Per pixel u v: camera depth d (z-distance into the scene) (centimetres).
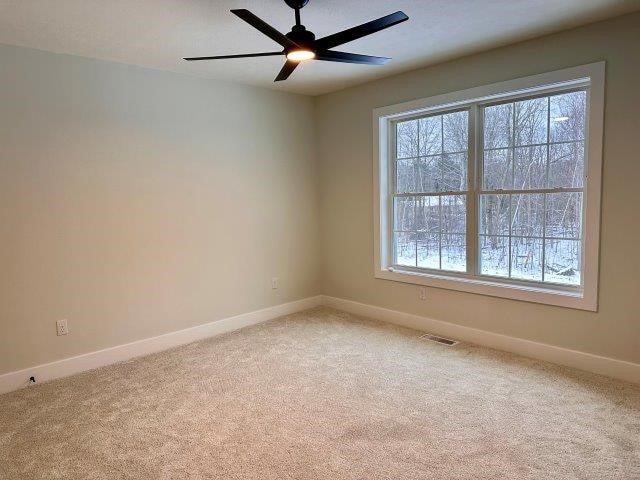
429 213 423
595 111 301
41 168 321
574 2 264
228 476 209
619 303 302
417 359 349
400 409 269
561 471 207
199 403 283
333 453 225
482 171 380
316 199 518
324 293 527
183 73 394
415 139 429
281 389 301
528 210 354
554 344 336
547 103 338
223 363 350
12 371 314
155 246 384
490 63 352
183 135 397
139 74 368
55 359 333
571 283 334
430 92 394
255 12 265
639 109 285
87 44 312
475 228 386
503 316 365
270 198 470
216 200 424
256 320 463
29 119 314
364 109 454
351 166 476
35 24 273
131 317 372
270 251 474
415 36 317
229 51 333
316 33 304
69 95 332
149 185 378
